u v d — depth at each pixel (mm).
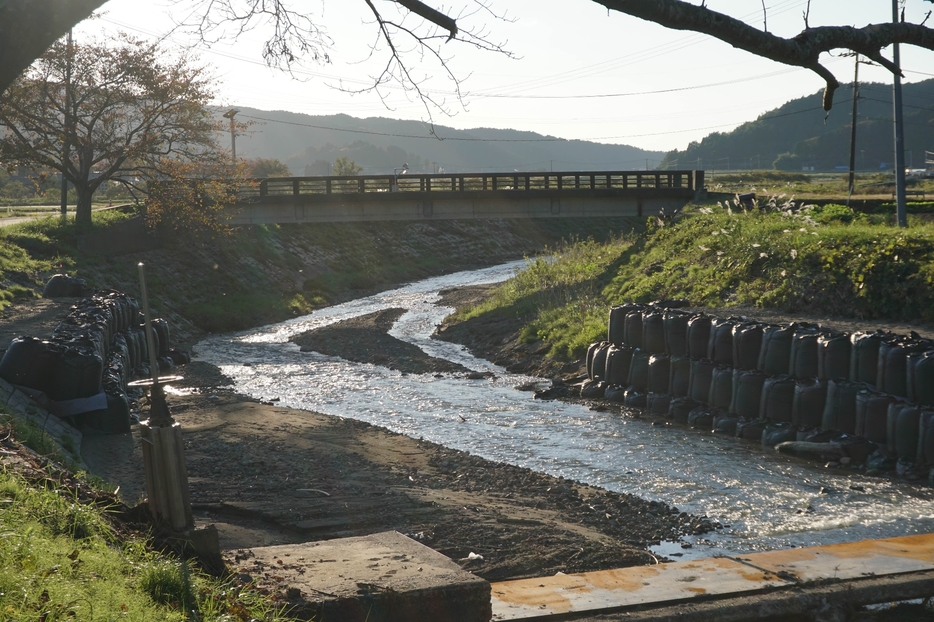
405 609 4898
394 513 10383
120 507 5855
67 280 30062
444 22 4016
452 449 15414
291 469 13195
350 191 51875
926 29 4273
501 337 30297
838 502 11844
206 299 43844
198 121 44344
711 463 14242
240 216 47750
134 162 44594
